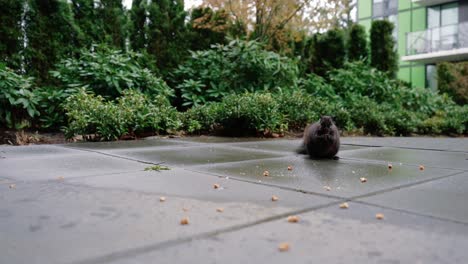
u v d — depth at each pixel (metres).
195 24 10.77
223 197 2.41
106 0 9.73
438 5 18.95
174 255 1.49
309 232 1.76
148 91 8.38
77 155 4.38
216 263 1.42
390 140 7.09
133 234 1.72
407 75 20.47
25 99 7.07
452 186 2.79
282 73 9.83
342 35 13.62
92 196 2.41
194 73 9.88
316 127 4.39
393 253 1.52
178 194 2.49
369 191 2.60
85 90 7.41
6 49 7.91
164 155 4.45
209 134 7.80
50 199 2.33
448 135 9.62
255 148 5.29
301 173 3.31
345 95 10.79
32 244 1.60
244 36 10.76
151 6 10.39
